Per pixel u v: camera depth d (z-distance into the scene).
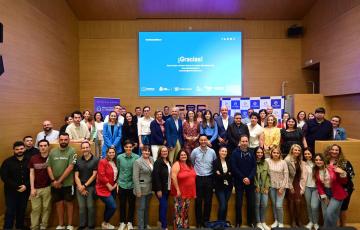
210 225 4.41
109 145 5.50
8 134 5.17
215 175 4.61
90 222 4.54
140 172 4.42
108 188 4.45
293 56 9.48
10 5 5.31
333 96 7.93
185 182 4.46
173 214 4.71
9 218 4.25
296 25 9.33
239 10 8.88
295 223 4.88
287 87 9.46
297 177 4.70
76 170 4.48
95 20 9.28
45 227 4.50
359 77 6.53
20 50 5.66
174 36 9.17
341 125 7.61
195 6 8.68
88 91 9.30
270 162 4.72
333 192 4.21
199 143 5.05
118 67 9.30
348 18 6.92
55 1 7.47
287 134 5.11
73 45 8.83
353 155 4.81
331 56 7.69
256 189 4.68
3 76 5.05
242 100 8.35
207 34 9.18
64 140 4.41
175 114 5.38
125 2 8.45
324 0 8.01
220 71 9.23
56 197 4.48
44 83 6.76
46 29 6.89
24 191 4.36
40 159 4.38
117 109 6.56
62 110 7.92
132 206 4.66
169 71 9.19
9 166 4.27
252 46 9.38
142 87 9.21
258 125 5.29
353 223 4.84
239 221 4.68
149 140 5.83
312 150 5.23
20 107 5.63
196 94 9.22
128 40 9.30
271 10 8.90
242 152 4.62
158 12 8.91
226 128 5.58
